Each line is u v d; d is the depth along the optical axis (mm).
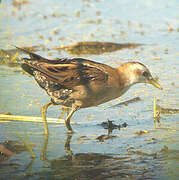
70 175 8070
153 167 8445
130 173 8195
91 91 10352
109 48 17453
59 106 12211
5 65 15469
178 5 22828
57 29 19859
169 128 10555
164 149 9312
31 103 12109
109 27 20141
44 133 10219
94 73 10328
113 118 11312
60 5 23859
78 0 24766
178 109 11828
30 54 10531
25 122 10852
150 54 16641
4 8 23203
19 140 9688
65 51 16953
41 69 10203
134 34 19125
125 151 9211
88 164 8555
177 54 16578
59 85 10484
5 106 11742
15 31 19375
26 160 8680
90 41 18000
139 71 10766
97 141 9781
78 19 21312
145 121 11078
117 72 10703
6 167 8336
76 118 11328
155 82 10969
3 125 10570
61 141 9742
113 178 7996
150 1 23797
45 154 8984
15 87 13359
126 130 10477
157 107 12016
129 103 12445
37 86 13578
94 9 22906
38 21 20984
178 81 13945
